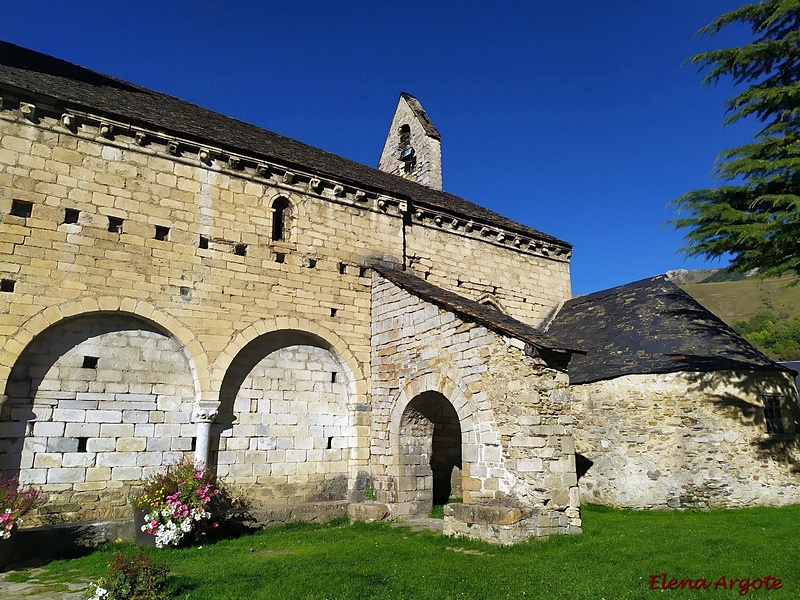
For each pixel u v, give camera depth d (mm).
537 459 10203
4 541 8656
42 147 11203
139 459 11430
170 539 9781
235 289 13078
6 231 10555
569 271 20891
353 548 9594
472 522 10219
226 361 12578
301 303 14031
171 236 12438
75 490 10680
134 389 11633
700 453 13789
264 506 12648
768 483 13812
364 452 14273
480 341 11750
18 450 10266
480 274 18219
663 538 9781
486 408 11367
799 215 10070
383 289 14922
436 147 23328
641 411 14305
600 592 6707
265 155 13938
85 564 8766
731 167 11094
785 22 11031
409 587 7133
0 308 10258
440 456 16562
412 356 13555
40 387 10672
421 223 17125
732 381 14289
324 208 15016
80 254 11242
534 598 6605
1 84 10711
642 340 15703
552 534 9992
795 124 10961
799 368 31234
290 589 7055
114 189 11891
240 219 13500
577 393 15477
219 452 12430
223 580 7523
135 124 12266
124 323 11789
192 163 13062
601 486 14453
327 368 14477
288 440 13445
